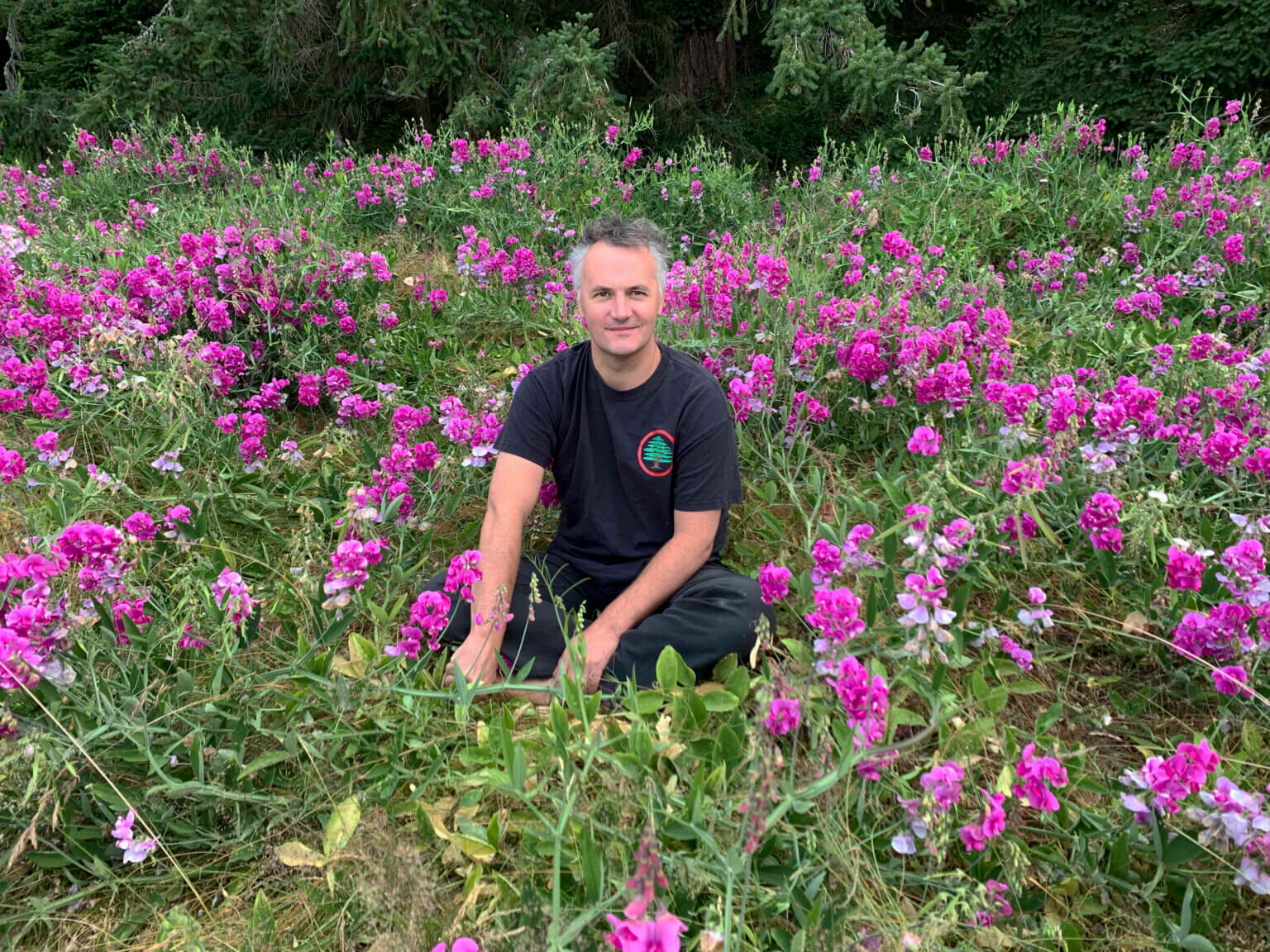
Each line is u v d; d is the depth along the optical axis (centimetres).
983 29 849
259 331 398
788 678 171
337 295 420
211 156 696
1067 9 815
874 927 154
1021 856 155
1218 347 318
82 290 395
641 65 1054
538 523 296
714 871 150
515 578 243
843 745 160
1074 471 257
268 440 363
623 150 805
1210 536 241
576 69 807
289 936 169
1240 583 199
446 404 316
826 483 299
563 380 242
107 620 195
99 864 177
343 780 189
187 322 393
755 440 319
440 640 231
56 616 174
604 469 244
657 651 224
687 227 617
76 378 320
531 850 171
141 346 334
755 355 342
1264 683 205
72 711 180
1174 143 598
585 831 159
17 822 174
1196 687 216
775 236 497
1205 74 732
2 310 352
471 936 159
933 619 171
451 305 462
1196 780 158
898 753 166
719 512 242
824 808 166
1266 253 448
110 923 175
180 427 314
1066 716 220
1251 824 153
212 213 521
